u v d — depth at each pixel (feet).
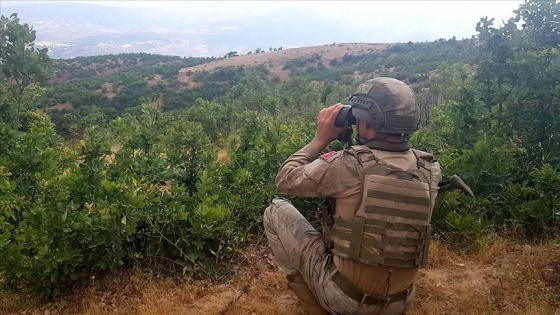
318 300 9.77
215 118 65.51
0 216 14.01
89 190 14.84
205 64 362.33
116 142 20.68
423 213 8.43
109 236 12.69
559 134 19.16
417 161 8.69
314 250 9.61
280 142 21.01
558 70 18.57
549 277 12.80
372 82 8.79
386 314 9.11
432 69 184.14
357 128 9.05
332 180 8.52
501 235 15.64
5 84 24.59
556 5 20.36
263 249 14.90
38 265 12.03
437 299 11.99
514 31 20.47
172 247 13.60
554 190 15.64
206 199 14.30
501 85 21.43
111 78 282.15
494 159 17.52
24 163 18.63
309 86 132.05
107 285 12.66
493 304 11.68
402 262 8.41
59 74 322.34
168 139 18.26
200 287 12.59
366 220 8.30
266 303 11.81
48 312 11.80
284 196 16.25
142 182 14.69
